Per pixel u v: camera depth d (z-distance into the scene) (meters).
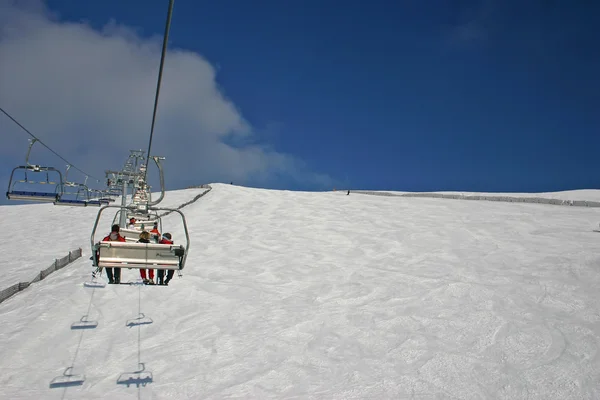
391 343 11.06
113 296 14.10
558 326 11.45
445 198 34.38
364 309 13.21
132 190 17.67
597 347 10.34
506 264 16.88
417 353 10.52
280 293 14.80
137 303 13.64
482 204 30.30
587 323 11.55
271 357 10.45
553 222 23.53
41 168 13.49
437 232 22.61
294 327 12.02
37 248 23.20
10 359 9.95
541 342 10.74
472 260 17.70
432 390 9.06
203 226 25.16
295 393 8.99
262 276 16.66
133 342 11.12
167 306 13.52
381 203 32.03
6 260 20.97
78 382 9.23
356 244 21.22
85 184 16.08
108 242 9.75
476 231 22.34
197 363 10.16
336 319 12.54
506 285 14.55
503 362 10.04
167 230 24.12
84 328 11.77
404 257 18.84
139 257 9.91
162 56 5.64
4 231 29.36
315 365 10.09
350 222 25.91
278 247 20.91
